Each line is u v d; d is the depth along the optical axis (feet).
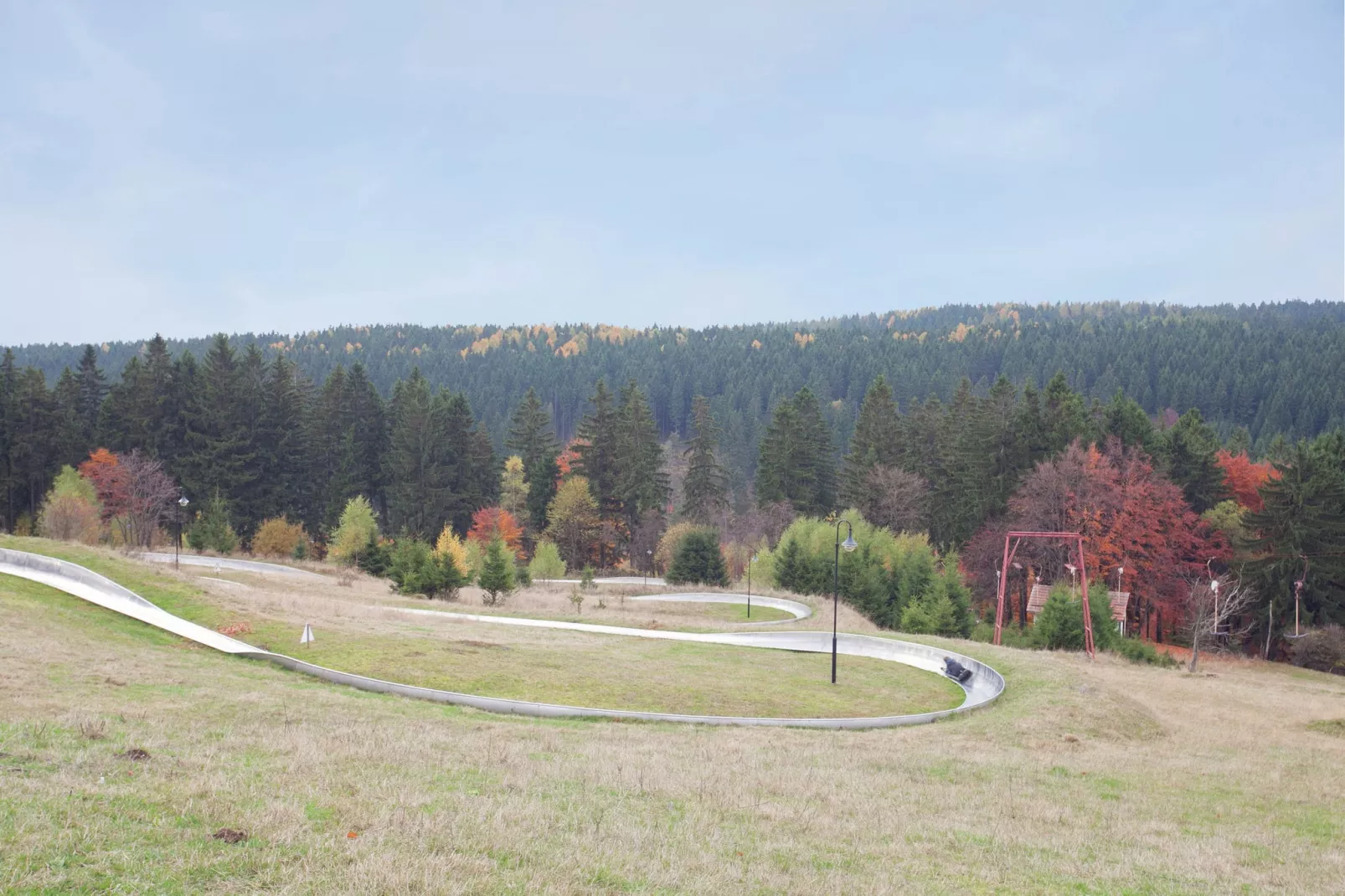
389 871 27.84
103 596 111.14
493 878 28.99
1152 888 39.50
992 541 234.79
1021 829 48.73
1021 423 261.24
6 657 67.62
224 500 277.03
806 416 341.62
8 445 268.62
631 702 91.40
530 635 128.16
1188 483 264.11
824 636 146.10
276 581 182.70
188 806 32.73
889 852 40.57
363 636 108.68
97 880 24.88
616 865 32.63
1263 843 50.83
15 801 30.78
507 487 351.87
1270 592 220.43
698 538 259.39
